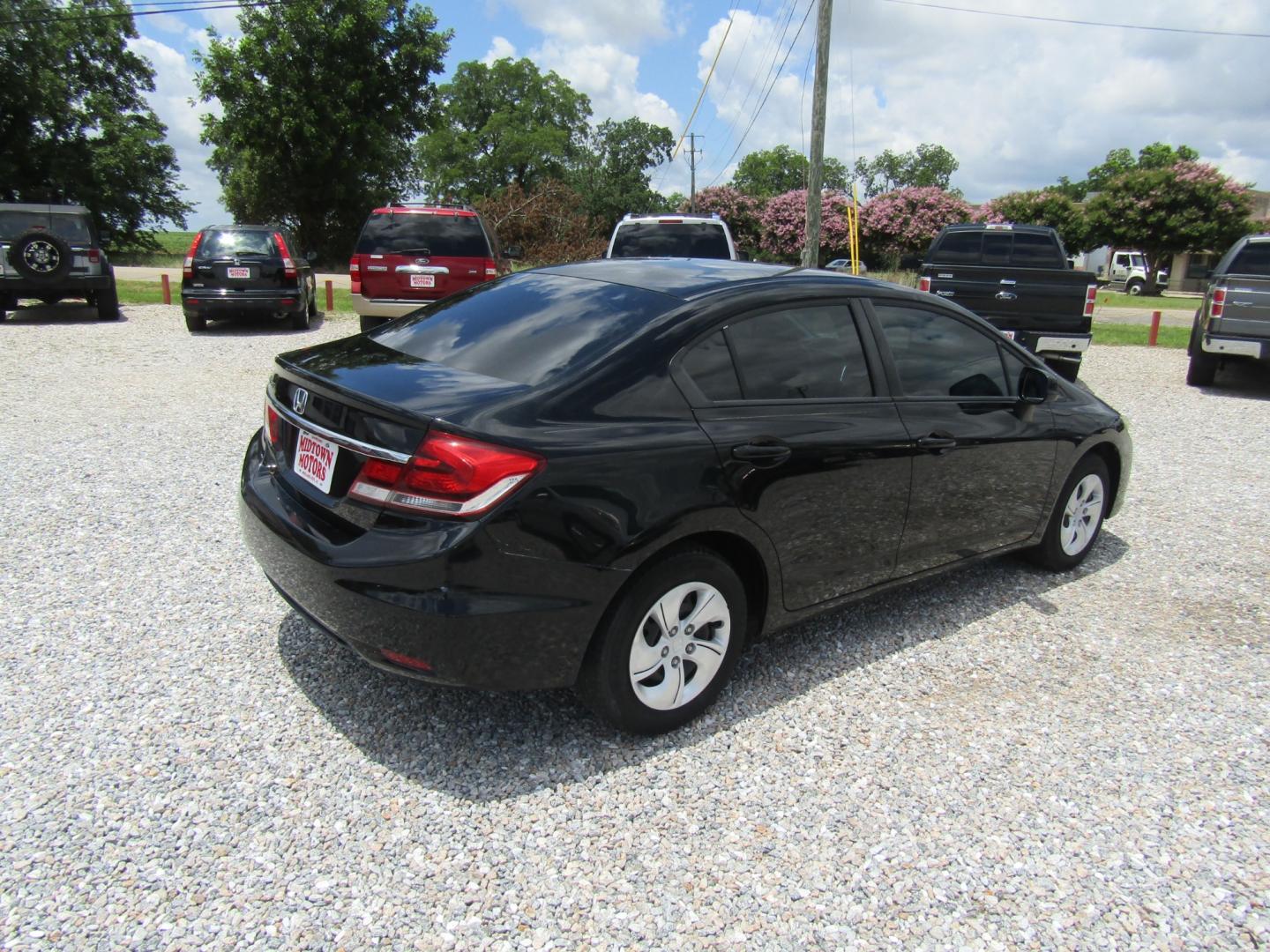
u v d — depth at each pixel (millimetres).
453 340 3389
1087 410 4789
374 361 3252
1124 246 40344
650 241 11969
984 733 3297
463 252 11625
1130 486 6777
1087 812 2865
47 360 10125
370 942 2205
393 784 2824
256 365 10367
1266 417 9641
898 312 3900
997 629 4176
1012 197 44781
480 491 2604
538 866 2506
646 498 2857
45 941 2148
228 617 3873
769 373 3357
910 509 3809
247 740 3010
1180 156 77562
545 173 68000
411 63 36094
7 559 4391
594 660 2924
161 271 26812
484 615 2625
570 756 3016
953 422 3949
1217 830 2803
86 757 2867
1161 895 2514
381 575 2639
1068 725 3371
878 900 2445
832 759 3086
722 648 3238
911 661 3826
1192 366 11531
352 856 2500
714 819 2744
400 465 2666
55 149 35531
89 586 4125
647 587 2932
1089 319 10625
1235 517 6043
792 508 3311
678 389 3074
